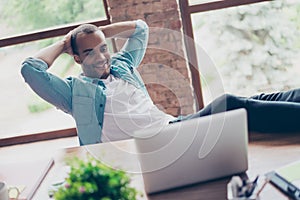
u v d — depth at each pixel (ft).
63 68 10.64
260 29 10.48
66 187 3.97
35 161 5.79
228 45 10.68
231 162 4.51
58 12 10.90
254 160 4.89
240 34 10.57
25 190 5.07
